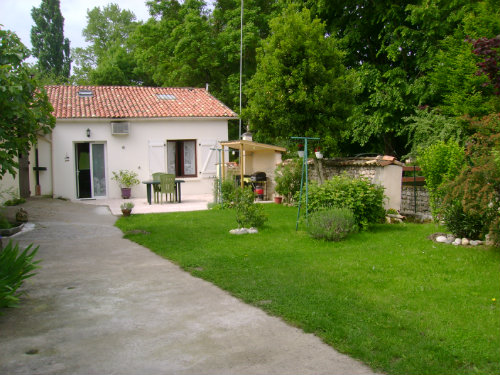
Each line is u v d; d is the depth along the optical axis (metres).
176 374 3.11
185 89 20.95
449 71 13.65
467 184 6.24
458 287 5.03
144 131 17.48
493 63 8.36
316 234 8.02
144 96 19.38
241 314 4.30
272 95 11.60
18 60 7.92
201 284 5.36
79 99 18.14
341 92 11.70
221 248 7.39
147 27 26.16
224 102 25.56
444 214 7.82
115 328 3.98
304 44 11.23
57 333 3.88
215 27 26.69
